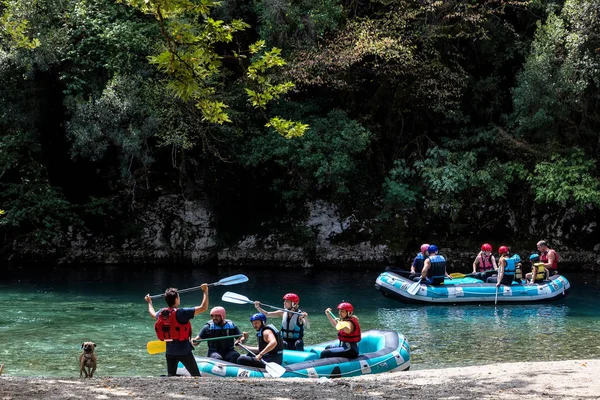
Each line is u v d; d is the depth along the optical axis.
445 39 23.73
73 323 13.90
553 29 22.08
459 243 23.72
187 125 21.72
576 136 22.58
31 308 15.60
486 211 23.66
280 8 21.98
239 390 6.55
